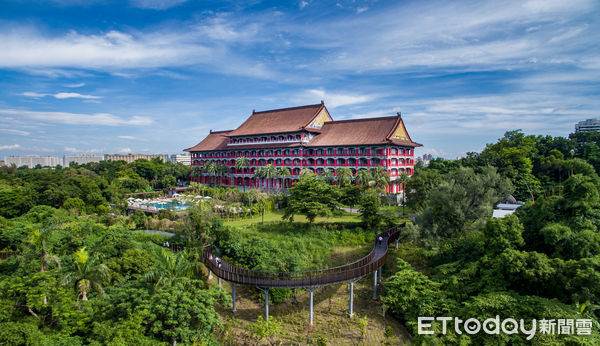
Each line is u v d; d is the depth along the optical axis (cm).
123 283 3762
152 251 4922
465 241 4569
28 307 3084
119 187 12162
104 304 3241
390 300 3978
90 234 5747
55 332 2978
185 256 3600
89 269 3353
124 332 2747
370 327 3866
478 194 5097
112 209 8481
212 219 5775
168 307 2997
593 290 3075
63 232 5575
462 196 5038
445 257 4691
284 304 4453
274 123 12181
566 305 3094
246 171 12688
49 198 8969
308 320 4059
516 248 4022
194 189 11481
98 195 9194
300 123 11350
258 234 6212
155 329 2895
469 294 3775
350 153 10094
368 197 6400
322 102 11644
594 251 3509
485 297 3428
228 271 4153
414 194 7756
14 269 4184
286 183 11331
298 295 4659
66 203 8431
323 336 3722
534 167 9769
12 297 3167
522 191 8056
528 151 9181
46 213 7362
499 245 3975
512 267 3481
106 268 3425
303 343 3609
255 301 4506
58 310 3042
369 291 4691
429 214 5222
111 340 2703
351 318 4059
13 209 8500
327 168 10294
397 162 10081
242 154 12875
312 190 6681
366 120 10669
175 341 2989
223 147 13575
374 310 4234
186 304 3047
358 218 6969
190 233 5619
